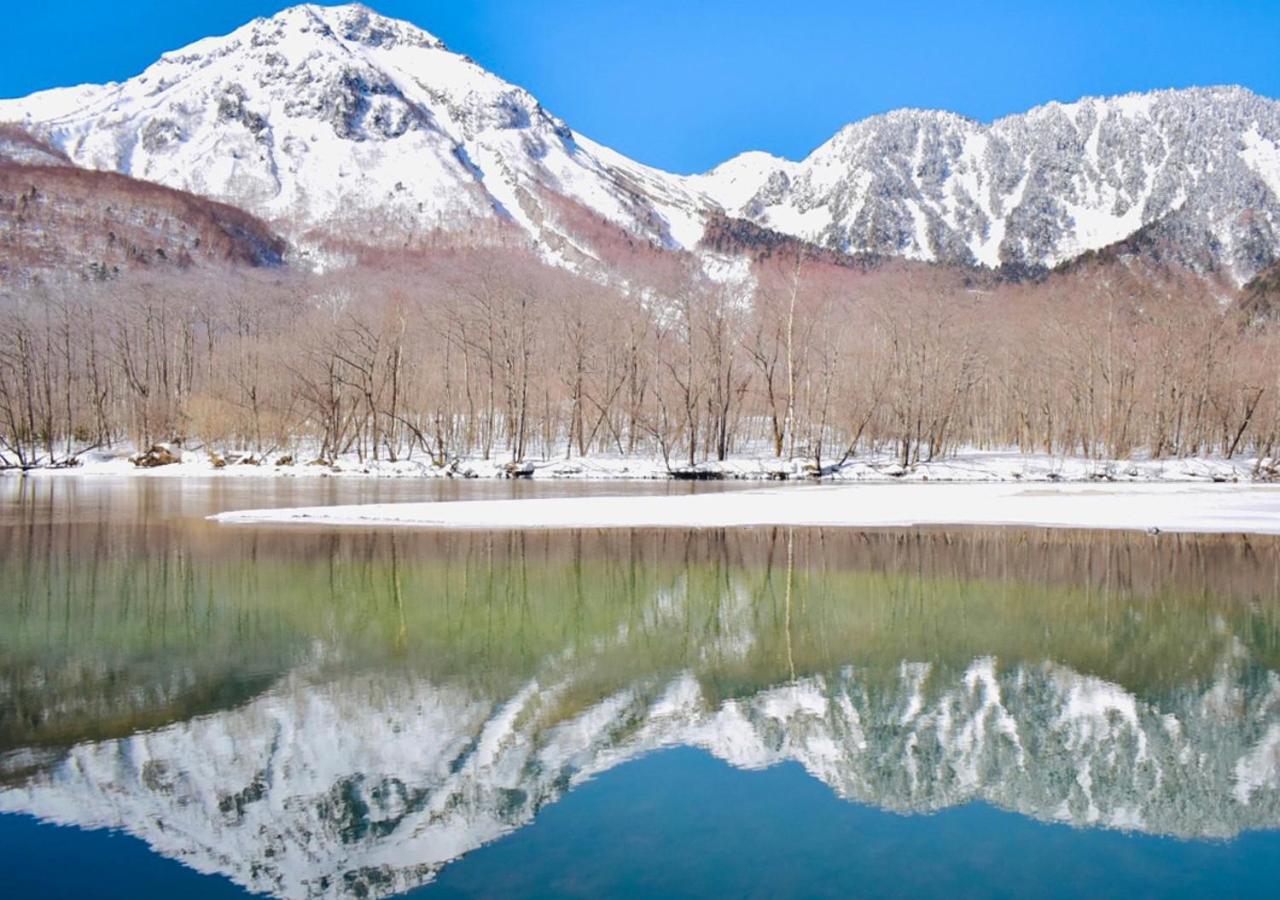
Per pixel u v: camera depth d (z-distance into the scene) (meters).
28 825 8.85
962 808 9.45
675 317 72.88
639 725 11.93
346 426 69.62
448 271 106.62
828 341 64.44
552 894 7.59
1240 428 65.31
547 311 73.44
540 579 22.47
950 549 27.53
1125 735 11.71
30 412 67.38
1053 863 8.26
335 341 69.94
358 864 8.10
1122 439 64.81
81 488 49.66
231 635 16.67
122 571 22.94
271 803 9.35
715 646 16.17
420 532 30.28
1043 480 56.28
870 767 10.55
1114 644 16.41
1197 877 7.99
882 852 8.39
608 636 16.89
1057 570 24.06
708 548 27.44
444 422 73.94
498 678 14.01
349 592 20.70
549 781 9.98
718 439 67.12
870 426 65.12
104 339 82.06
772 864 8.15
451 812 9.16
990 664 15.05
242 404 71.56
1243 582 22.56
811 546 28.02
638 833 8.75
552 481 56.22
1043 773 10.46
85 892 7.60
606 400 68.62
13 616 18.08
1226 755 11.04
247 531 30.42
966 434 82.31
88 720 11.87
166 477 59.81
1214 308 92.06
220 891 7.61
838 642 16.47
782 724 12.01
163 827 8.80
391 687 13.49
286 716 12.05
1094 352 67.94
